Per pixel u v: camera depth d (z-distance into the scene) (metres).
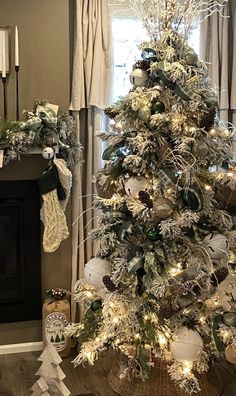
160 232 2.51
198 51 3.77
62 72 3.36
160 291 2.47
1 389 2.98
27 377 3.12
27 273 3.43
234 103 3.78
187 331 2.56
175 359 2.60
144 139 2.54
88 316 2.89
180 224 2.49
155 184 2.59
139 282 2.60
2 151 3.08
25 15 3.25
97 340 2.79
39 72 3.32
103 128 3.61
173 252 2.59
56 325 3.33
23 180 3.33
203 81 2.66
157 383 2.82
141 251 2.60
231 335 2.55
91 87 3.51
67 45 3.34
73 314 3.51
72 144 3.36
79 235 3.59
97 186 3.06
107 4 3.51
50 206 3.28
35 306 3.48
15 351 3.48
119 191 2.81
